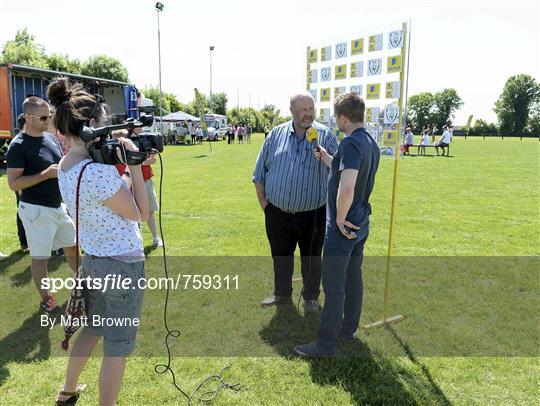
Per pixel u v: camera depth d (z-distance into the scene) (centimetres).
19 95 1252
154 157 297
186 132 2966
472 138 5853
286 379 270
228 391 259
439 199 892
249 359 292
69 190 197
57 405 241
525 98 8188
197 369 281
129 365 284
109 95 1686
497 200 885
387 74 317
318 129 342
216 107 6322
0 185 1009
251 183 1074
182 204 812
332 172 279
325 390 258
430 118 9500
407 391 255
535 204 845
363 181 274
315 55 408
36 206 339
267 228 371
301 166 339
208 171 1326
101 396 215
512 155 2186
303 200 345
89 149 196
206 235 598
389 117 320
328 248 281
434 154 2231
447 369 279
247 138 3428
